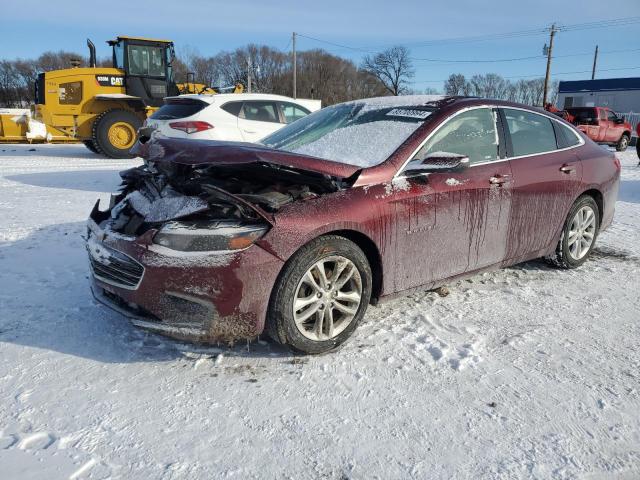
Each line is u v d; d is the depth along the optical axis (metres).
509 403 2.52
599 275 4.39
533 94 65.12
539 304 3.73
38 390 2.53
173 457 2.11
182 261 2.57
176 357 2.88
